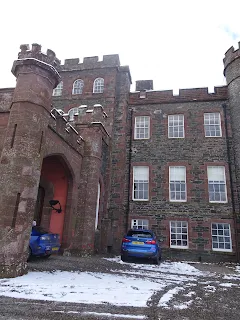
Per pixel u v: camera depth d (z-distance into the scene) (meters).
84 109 14.77
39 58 8.64
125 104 18.58
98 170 13.86
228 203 15.50
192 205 15.89
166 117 18.31
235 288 7.00
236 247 14.59
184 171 16.81
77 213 12.88
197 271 10.26
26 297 4.99
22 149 7.71
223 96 17.84
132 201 16.77
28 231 7.43
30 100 8.19
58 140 10.98
